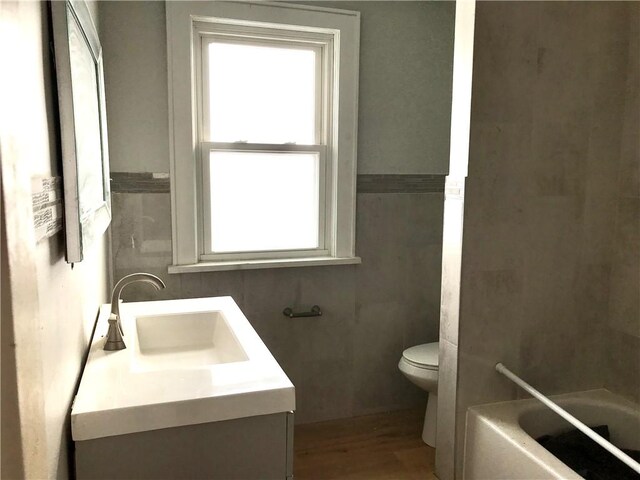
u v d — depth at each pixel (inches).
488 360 85.7
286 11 99.5
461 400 85.0
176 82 95.1
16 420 23.3
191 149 97.7
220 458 48.6
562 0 82.5
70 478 45.6
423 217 115.9
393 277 115.2
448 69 113.4
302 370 110.8
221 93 101.9
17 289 23.0
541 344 88.6
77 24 46.3
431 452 101.3
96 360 57.0
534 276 86.8
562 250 87.9
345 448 102.4
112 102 93.2
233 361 63.6
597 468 76.5
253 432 49.2
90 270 64.7
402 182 113.3
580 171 87.3
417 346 109.9
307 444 103.7
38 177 34.0
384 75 109.1
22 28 29.1
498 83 80.4
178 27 94.0
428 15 110.7
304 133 108.3
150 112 95.3
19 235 23.6
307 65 107.0
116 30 92.2
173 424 46.4
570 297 89.4
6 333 22.6
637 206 86.7
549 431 86.6
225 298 86.0
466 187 80.9
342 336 112.8
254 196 106.3
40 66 35.6
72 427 44.0
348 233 109.8
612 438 86.6
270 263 103.5
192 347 75.8
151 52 94.3
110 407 44.9
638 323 87.0
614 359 91.3
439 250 118.0
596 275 90.7
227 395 47.7
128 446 45.9
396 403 118.8
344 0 104.5
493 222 83.1
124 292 97.2
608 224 90.3
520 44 80.9
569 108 85.1
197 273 101.0
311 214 110.7
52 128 39.1
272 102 105.3
